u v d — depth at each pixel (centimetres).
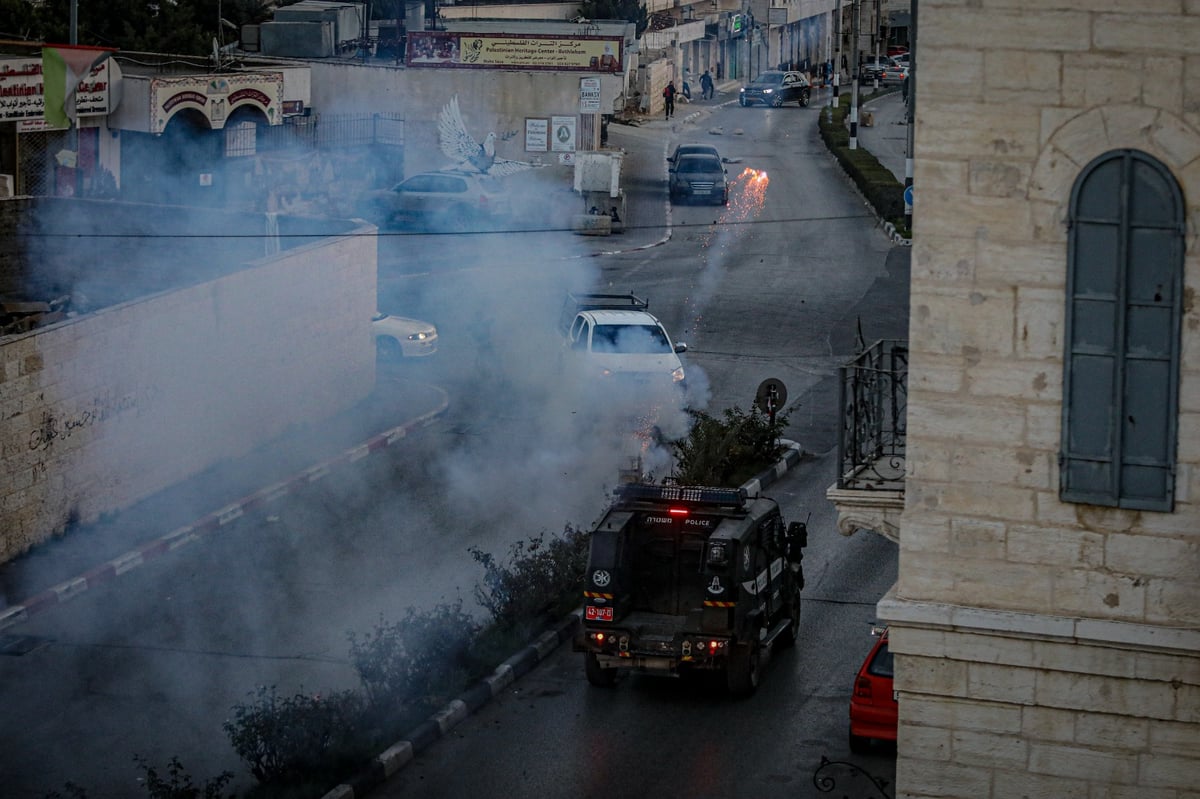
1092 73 1204
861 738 1984
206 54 6794
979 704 1298
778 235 6188
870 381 1492
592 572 2156
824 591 2697
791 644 2431
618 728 2111
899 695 1317
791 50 13550
